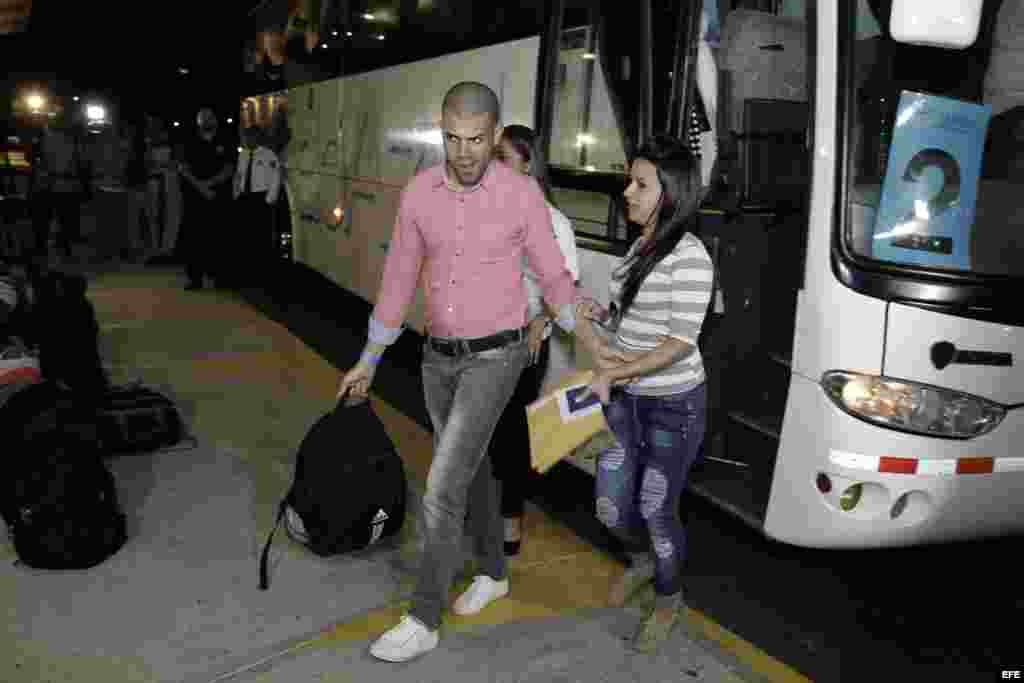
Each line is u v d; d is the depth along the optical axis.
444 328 3.20
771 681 3.24
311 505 3.86
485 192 3.07
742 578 4.22
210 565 3.95
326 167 9.66
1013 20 3.81
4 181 14.06
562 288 3.21
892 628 3.81
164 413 5.33
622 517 3.46
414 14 7.03
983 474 3.59
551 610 3.68
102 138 14.05
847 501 3.65
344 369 7.62
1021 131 3.82
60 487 3.79
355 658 3.28
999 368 3.55
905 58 3.70
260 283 11.97
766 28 4.71
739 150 4.41
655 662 3.33
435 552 3.28
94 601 3.61
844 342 3.48
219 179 10.99
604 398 3.08
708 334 4.54
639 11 4.36
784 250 4.65
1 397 4.15
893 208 3.56
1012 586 4.24
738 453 4.65
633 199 3.22
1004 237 3.71
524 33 5.28
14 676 3.10
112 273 12.03
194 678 3.13
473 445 3.21
